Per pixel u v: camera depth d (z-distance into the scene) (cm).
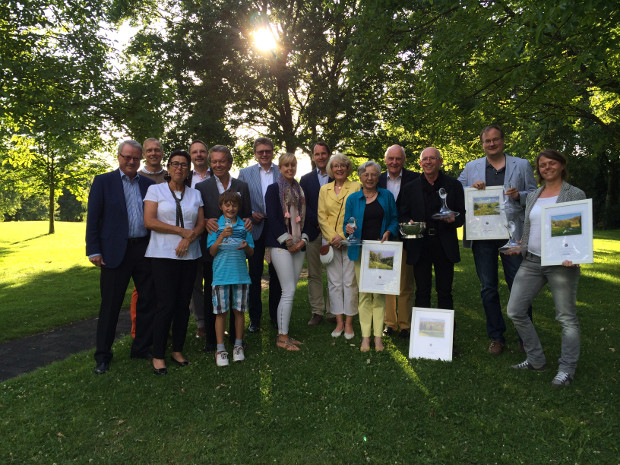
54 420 296
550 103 880
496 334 413
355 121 1201
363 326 428
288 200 440
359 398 321
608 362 382
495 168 429
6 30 962
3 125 1055
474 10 612
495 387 334
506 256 414
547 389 328
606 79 771
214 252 408
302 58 1154
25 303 726
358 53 769
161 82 1148
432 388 336
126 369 392
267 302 679
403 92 1232
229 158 450
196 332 518
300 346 447
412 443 263
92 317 643
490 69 668
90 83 1026
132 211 412
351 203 443
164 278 388
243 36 1128
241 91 1173
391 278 411
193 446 264
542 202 351
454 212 395
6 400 327
